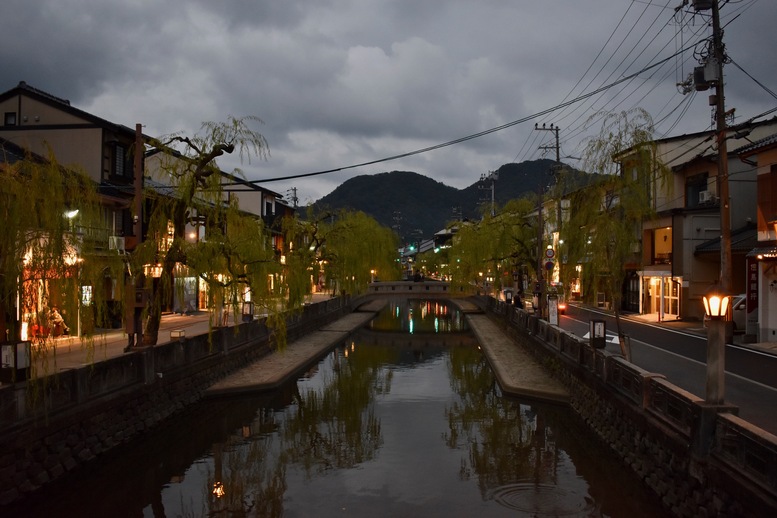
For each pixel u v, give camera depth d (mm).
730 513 7348
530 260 34562
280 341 19891
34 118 25500
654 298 34188
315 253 39000
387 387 21797
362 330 41312
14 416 9836
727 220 13531
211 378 19531
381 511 10352
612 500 10648
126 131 26328
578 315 35344
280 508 10570
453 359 28516
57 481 10781
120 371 13461
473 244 40500
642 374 10977
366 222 46000
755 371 15445
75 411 11438
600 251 15148
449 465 12875
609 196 15477
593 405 14625
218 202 16422
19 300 10352
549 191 27562
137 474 12422
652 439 10242
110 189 24438
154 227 16172
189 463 13211
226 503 10836
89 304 11453
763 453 6805
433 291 82562
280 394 20531
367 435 15359
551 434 15172
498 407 18234
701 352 19141
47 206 9961
